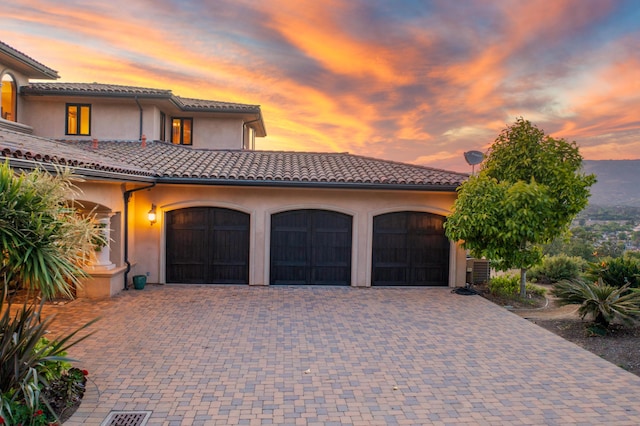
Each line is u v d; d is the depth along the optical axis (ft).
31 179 17.47
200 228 44.98
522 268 42.39
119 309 34.65
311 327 30.91
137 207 44.37
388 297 41.16
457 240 41.37
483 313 35.65
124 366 22.89
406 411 18.54
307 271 45.70
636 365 24.77
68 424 16.67
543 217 38.68
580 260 62.23
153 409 18.19
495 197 38.78
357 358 24.93
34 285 17.25
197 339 27.71
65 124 57.36
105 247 39.01
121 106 58.08
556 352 26.45
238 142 67.82
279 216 45.37
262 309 35.65
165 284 44.73
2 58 50.85
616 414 18.53
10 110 54.44
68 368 19.90
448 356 25.50
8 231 15.71
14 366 16.65
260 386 20.81
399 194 45.52
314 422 17.47
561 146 41.04
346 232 45.83
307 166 49.39
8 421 15.01
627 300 30.99
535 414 18.44
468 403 19.42
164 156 49.49
